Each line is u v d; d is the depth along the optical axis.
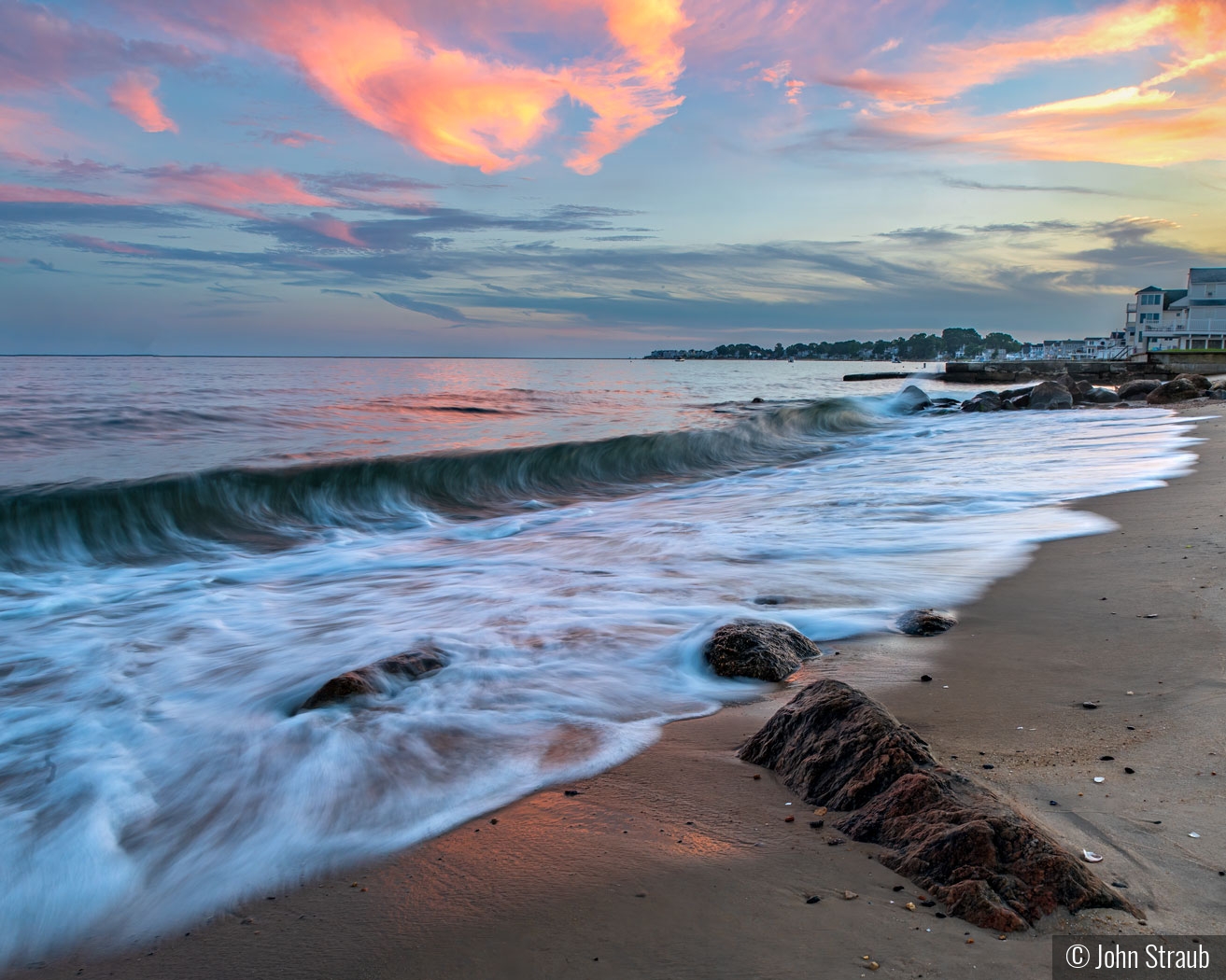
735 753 4.02
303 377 47.22
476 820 3.46
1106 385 56.69
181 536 10.98
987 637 5.61
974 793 3.12
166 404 24.25
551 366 119.44
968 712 4.30
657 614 6.49
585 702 4.77
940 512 10.29
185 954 2.72
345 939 2.72
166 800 3.78
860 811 3.23
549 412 29.17
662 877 2.93
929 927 2.55
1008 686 4.67
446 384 46.19
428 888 2.98
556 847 3.20
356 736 4.34
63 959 2.74
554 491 16.14
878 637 5.75
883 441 23.55
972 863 2.74
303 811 3.63
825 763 3.53
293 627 6.73
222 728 4.58
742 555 8.51
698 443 20.77
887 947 2.46
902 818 3.07
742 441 22.72
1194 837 2.95
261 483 12.34
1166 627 5.52
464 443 18.06
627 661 5.44
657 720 4.52
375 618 6.90
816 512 10.91
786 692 4.86
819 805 3.40
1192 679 4.58
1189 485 11.07
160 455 14.99
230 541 10.88
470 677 5.16
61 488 10.57
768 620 5.71
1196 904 2.58
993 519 9.64
